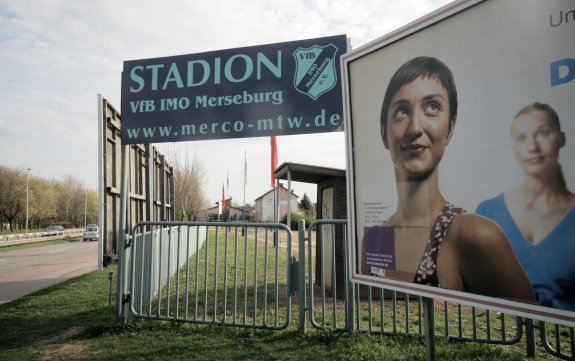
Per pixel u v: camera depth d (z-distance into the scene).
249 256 15.64
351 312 4.78
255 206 79.50
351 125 3.35
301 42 5.31
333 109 5.17
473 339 4.52
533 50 2.20
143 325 5.22
